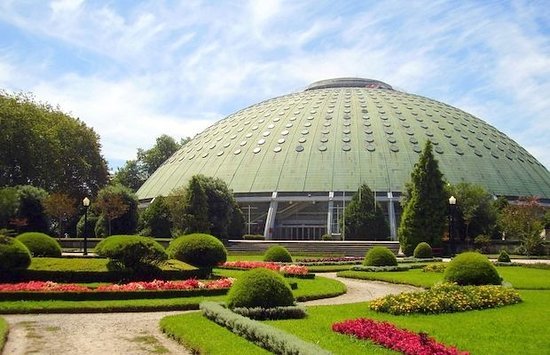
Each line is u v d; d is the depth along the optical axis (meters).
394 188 68.81
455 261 24.58
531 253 52.91
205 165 77.62
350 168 70.88
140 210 75.50
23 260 23.58
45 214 63.31
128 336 15.08
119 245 24.67
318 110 80.94
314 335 13.81
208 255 28.44
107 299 20.88
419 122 78.62
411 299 18.42
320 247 56.09
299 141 75.31
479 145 77.94
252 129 80.88
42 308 18.91
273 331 12.60
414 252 47.84
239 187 71.44
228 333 14.25
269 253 40.53
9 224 58.00
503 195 70.19
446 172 70.81
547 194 76.44
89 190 79.06
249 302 16.91
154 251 25.14
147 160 112.94
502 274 32.22
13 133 65.56
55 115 75.44
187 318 16.69
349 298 23.66
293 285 25.08
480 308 18.92
